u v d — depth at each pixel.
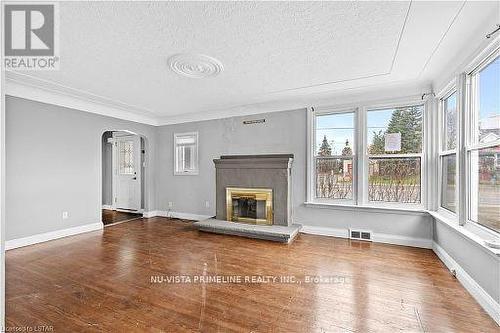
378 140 3.76
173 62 2.73
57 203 3.94
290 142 4.35
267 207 4.20
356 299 2.11
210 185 5.14
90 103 4.37
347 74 3.10
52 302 2.07
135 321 1.81
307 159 4.18
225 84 3.46
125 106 4.64
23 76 3.13
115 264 2.87
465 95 2.41
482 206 2.17
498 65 1.95
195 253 3.23
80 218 4.26
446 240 2.84
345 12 1.89
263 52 2.52
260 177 4.26
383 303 2.05
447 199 3.04
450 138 2.99
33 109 3.64
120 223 5.00
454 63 2.61
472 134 2.36
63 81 3.31
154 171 5.76
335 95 3.92
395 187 3.64
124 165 6.35
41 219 3.74
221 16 1.92
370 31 2.14
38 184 3.70
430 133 3.37
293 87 3.59
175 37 2.22
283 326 1.76
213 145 5.08
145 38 2.24
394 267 2.77
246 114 4.72
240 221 4.41
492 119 2.04
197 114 5.20
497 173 1.96
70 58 2.62
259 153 4.61
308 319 1.84
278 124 4.45
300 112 4.27
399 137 3.63
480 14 1.88
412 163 3.54
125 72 3.01
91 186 4.45
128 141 6.27
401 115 3.63
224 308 1.98
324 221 4.09
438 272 2.64
